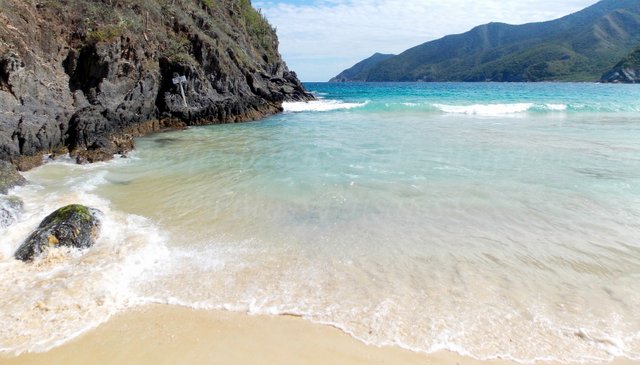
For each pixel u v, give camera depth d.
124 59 23.81
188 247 8.05
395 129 23.66
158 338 5.45
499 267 7.29
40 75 18.08
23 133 15.32
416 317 5.86
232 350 5.25
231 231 8.88
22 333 5.44
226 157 16.53
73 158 16.33
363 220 9.51
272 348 5.29
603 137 20.02
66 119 18.14
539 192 11.30
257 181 12.73
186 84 28.20
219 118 29.53
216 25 42.19
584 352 5.21
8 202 9.30
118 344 5.32
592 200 10.62
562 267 7.27
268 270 7.18
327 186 12.08
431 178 12.76
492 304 6.17
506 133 21.61
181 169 14.50
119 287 6.53
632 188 11.50
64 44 21.33
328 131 23.52
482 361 5.05
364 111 36.09
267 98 38.09
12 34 17.09
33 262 7.19
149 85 25.56
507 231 8.81
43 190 11.71
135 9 27.59
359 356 5.14
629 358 5.12
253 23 59.66
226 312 6.00
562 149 16.95
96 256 7.44
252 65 44.19
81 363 4.99
